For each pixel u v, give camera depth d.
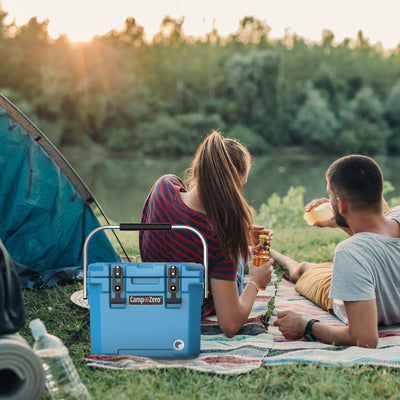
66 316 2.96
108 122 58.78
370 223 2.52
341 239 5.40
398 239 2.51
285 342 2.58
